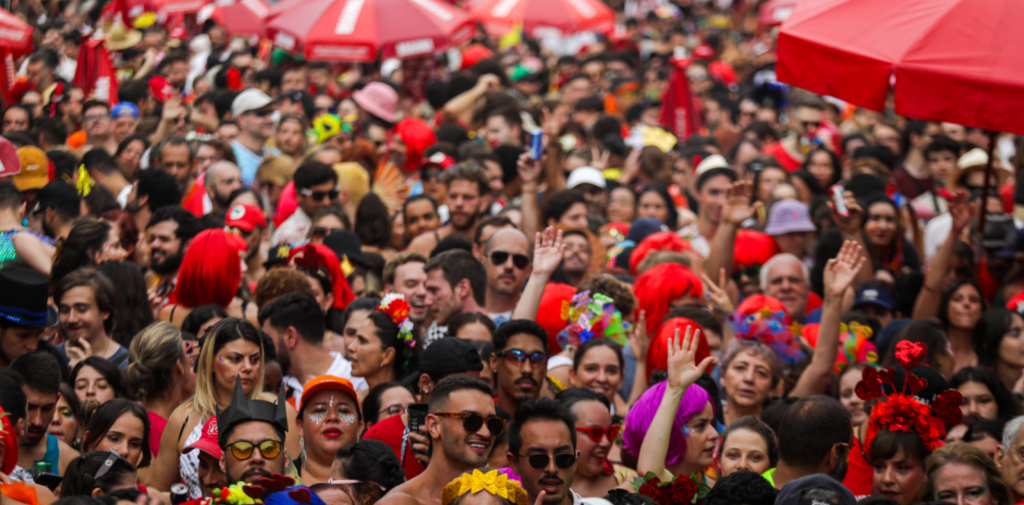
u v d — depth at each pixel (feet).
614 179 109.40
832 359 58.95
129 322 59.77
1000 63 57.41
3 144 67.21
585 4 190.70
